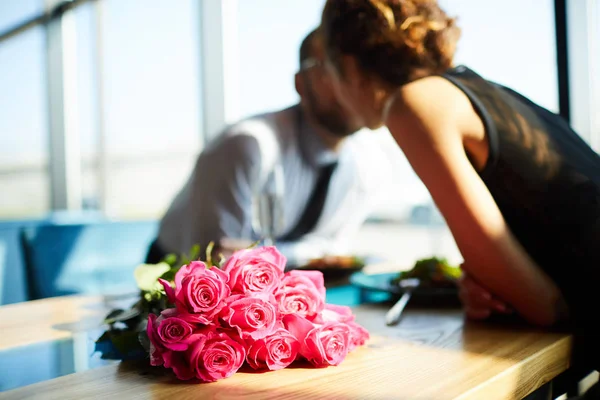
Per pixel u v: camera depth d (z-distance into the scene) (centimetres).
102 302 109
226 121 271
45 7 452
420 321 85
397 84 89
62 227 233
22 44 487
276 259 64
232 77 273
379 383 53
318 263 132
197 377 56
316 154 194
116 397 51
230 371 55
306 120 194
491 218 74
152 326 57
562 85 155
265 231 132
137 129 456
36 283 220
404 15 85
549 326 80
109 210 400
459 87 79
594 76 158
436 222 215
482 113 78
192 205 180
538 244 81
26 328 86
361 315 91
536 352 65
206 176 178
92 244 241
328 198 202
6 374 60
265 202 133
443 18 87
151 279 74
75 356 68
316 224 202
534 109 88
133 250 254
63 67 452
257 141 180
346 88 98
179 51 310
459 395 49
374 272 141
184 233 187
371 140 220
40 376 59
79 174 458
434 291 98
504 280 77
